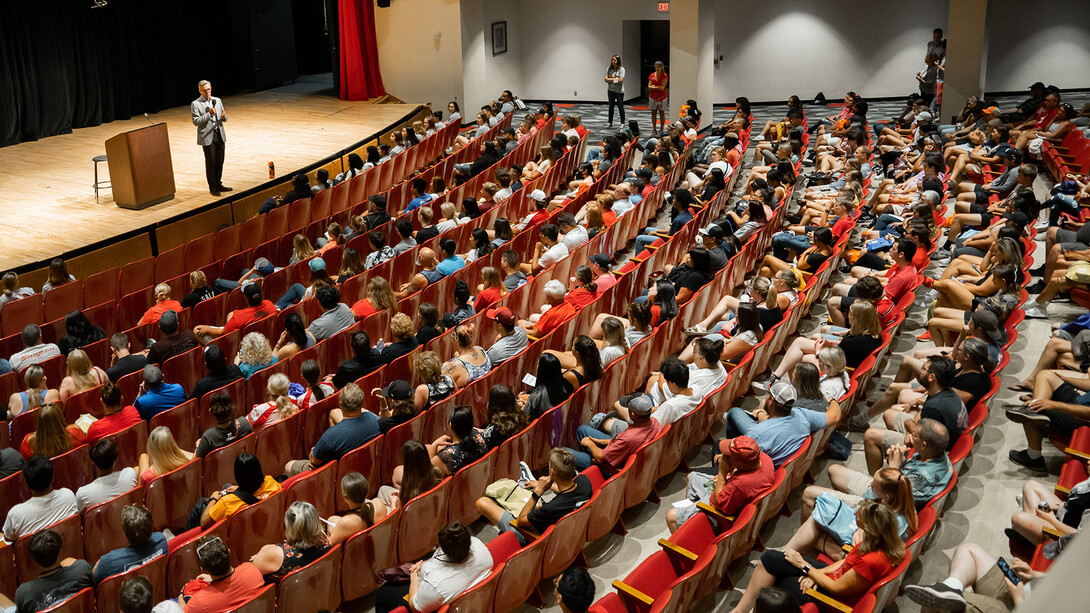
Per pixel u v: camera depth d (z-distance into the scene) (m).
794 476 5.23
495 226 10.09
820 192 11.42
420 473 4.93
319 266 8.64
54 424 5.89
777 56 20.81
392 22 19.56
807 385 5.40
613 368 6.25
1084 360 5.84
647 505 5.66
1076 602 0.54
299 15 22.95
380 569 4.81
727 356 6.52
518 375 6.77
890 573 3.86
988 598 3.78
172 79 19.42
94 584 4.48
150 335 8.66
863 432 6.08
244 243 11.66
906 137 14.45
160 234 11.76
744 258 8.83
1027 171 9.53
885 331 6.48
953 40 16.58
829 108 20.19
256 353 7.02
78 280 10.53
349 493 4.69
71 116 17.33
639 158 15.59
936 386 5.14
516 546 4.66
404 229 9.88
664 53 21.83
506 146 14.35
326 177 13.09
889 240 8.88
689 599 4.10
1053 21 20.23
